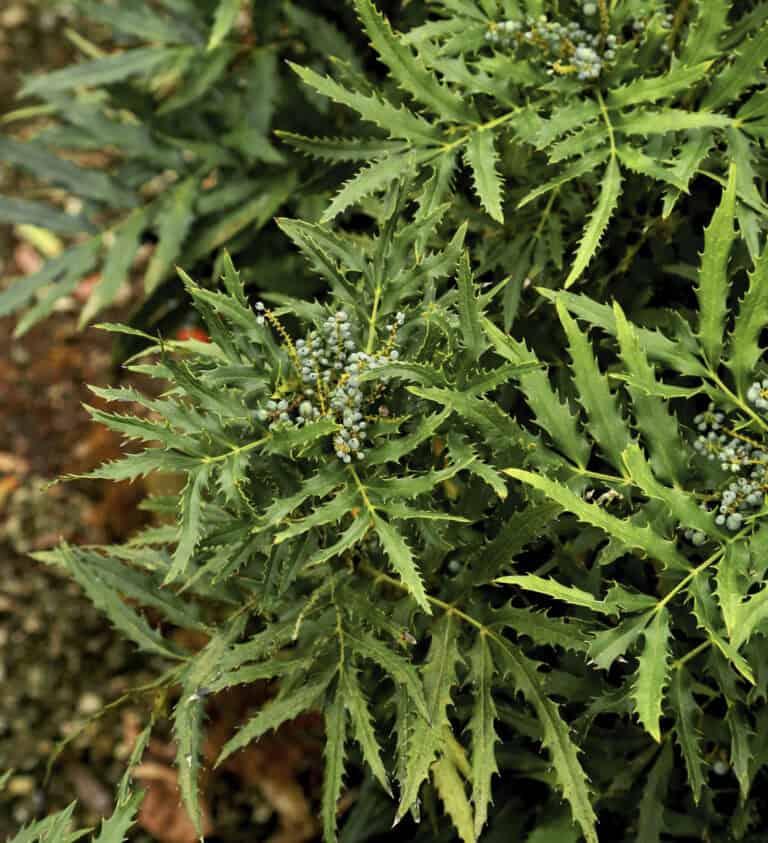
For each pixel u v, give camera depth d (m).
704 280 1.47
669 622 1.48
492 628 1.51
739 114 1.53
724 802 1.63
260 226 1.78
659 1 1.55
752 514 1.46
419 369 1.45
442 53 1.56
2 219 1.85
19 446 2.51
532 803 1.67
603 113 1.53
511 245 1.60
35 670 2.25
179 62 1.81
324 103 1.80
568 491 1.43
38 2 3.15
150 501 1.61
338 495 1.45
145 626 1.58
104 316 2.65
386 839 1.71
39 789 2.10
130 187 1.85
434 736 1.48
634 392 1.48
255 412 1.47
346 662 1.50
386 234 1.51
